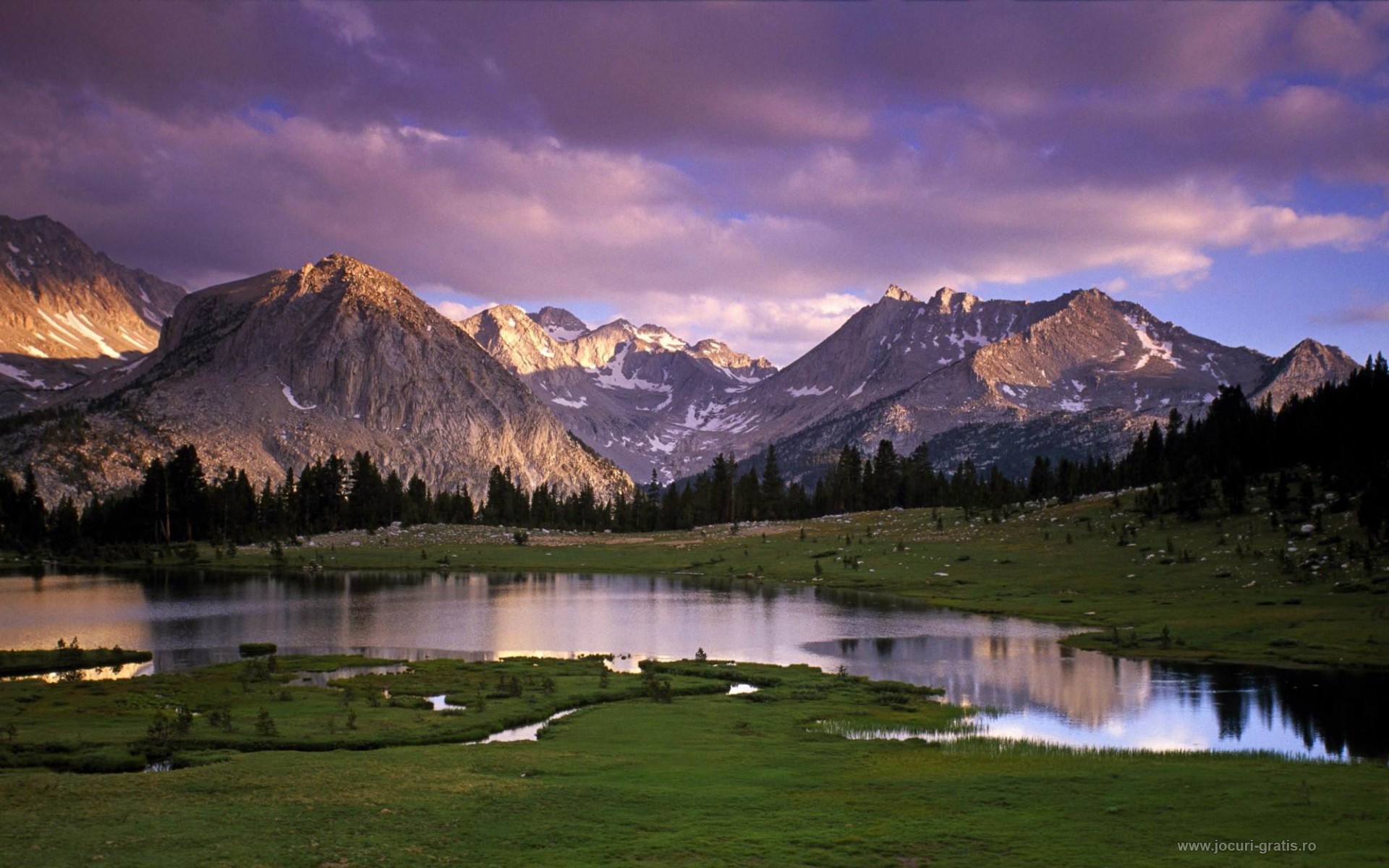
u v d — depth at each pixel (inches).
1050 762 2094.0
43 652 4099.4
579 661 3917.3
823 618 5236.2
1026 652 4079.7
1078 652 4042.8
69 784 1843.0
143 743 2299.5
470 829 1528.1
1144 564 6033.5
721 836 1476.4
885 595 6176.2
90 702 2950.3
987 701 3056.1
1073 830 1481.3
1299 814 1552.7
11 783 1859.0
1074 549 6815.9
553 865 1346.0
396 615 5482.3
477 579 7559.1
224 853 1408.7
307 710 2815.0
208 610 5664.4
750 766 2052.2
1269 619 4315.9
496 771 1978.3
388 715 2746.1
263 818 1594.5
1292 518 6215.6
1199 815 1553.9
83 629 4911.4
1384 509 5467.5
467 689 3216.0
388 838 1483.8
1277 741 2519.7
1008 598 5659.5
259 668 3491.6
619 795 1745.8
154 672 3772.1
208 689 3211.1
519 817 1596.9
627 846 1433.3
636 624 5093.5
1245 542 6003.9
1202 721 2751.0
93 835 1496.1
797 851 1393.9
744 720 2716.5
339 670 3730.3
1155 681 3371.1
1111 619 4753.9
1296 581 5027.1
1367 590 4633.4
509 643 4498.0
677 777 1924.2
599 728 2571.4
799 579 7170.3
